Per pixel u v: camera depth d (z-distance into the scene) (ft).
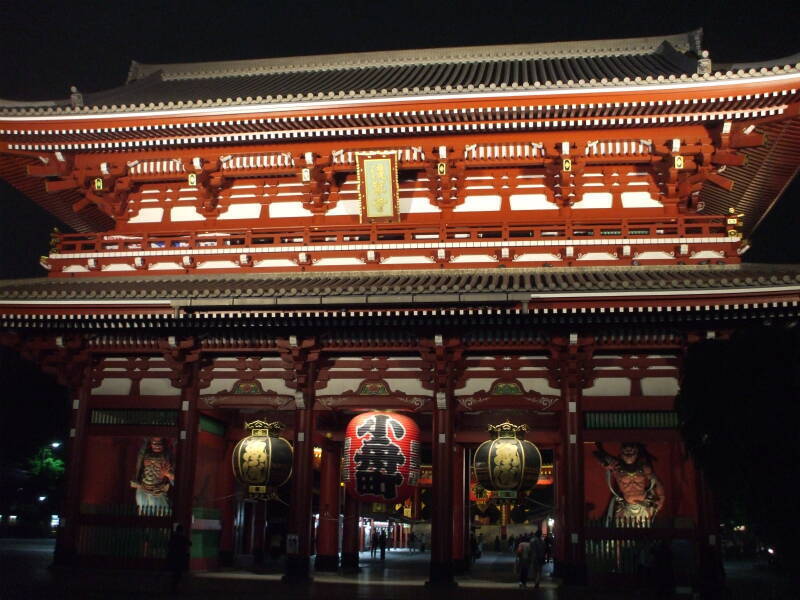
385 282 78.48
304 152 88.33
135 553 77.61
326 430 85.51
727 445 56.24
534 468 71.82
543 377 76.38
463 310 71.31
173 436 79.92
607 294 68.95
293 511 75.56
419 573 91.56
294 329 76.89
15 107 89.04
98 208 99.09
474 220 88.74
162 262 89.97
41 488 203.62
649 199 87.35
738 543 166.91
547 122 82.89
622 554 70.79
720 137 82.43
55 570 76.48
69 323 78.33
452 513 73.67
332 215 91.76
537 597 64.13
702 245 81.76
